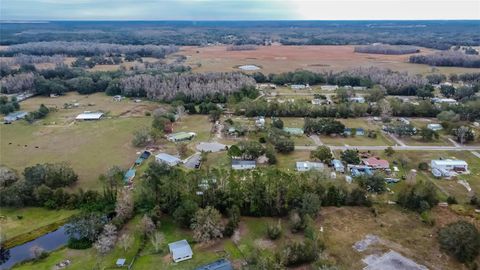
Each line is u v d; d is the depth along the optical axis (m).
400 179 106.50
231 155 117.56
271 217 88.69
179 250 73.88
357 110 169.88
